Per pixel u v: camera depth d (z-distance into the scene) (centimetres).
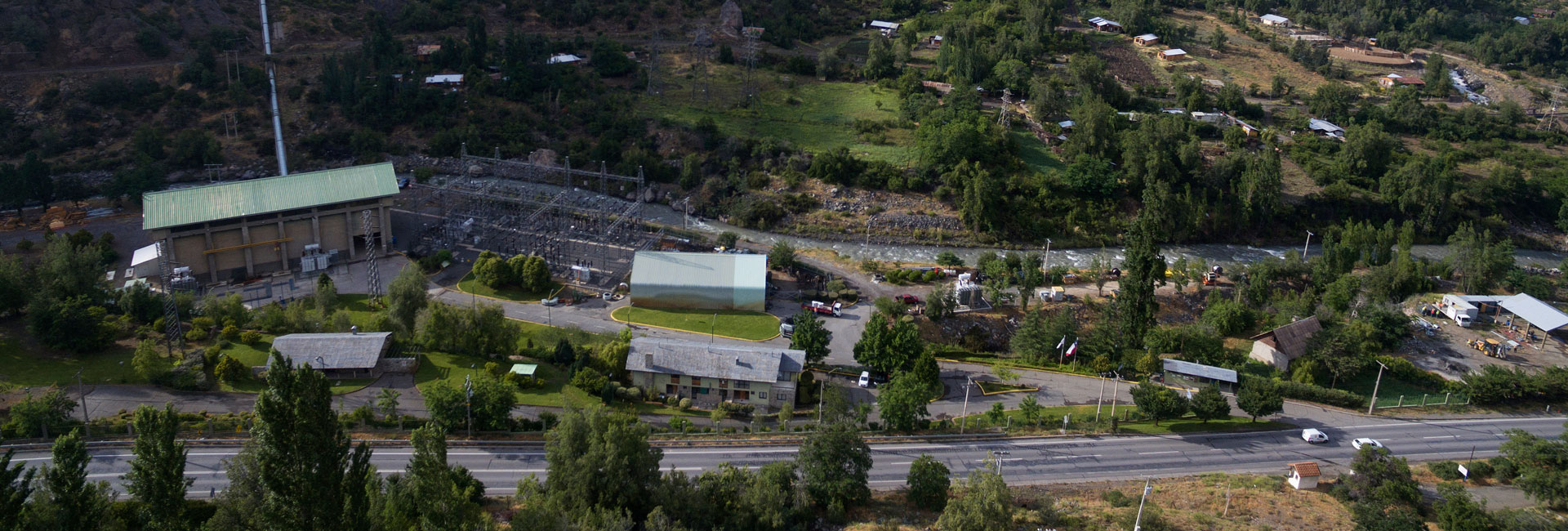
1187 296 18300
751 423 13262
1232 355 15838
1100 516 10462
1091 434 13000
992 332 16700
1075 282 18738
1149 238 15300
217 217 17012
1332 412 13900
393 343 14512
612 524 9131
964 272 19238
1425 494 11325
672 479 10388
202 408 12594
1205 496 11131
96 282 15625
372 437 12019
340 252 18575
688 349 14175
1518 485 11531
